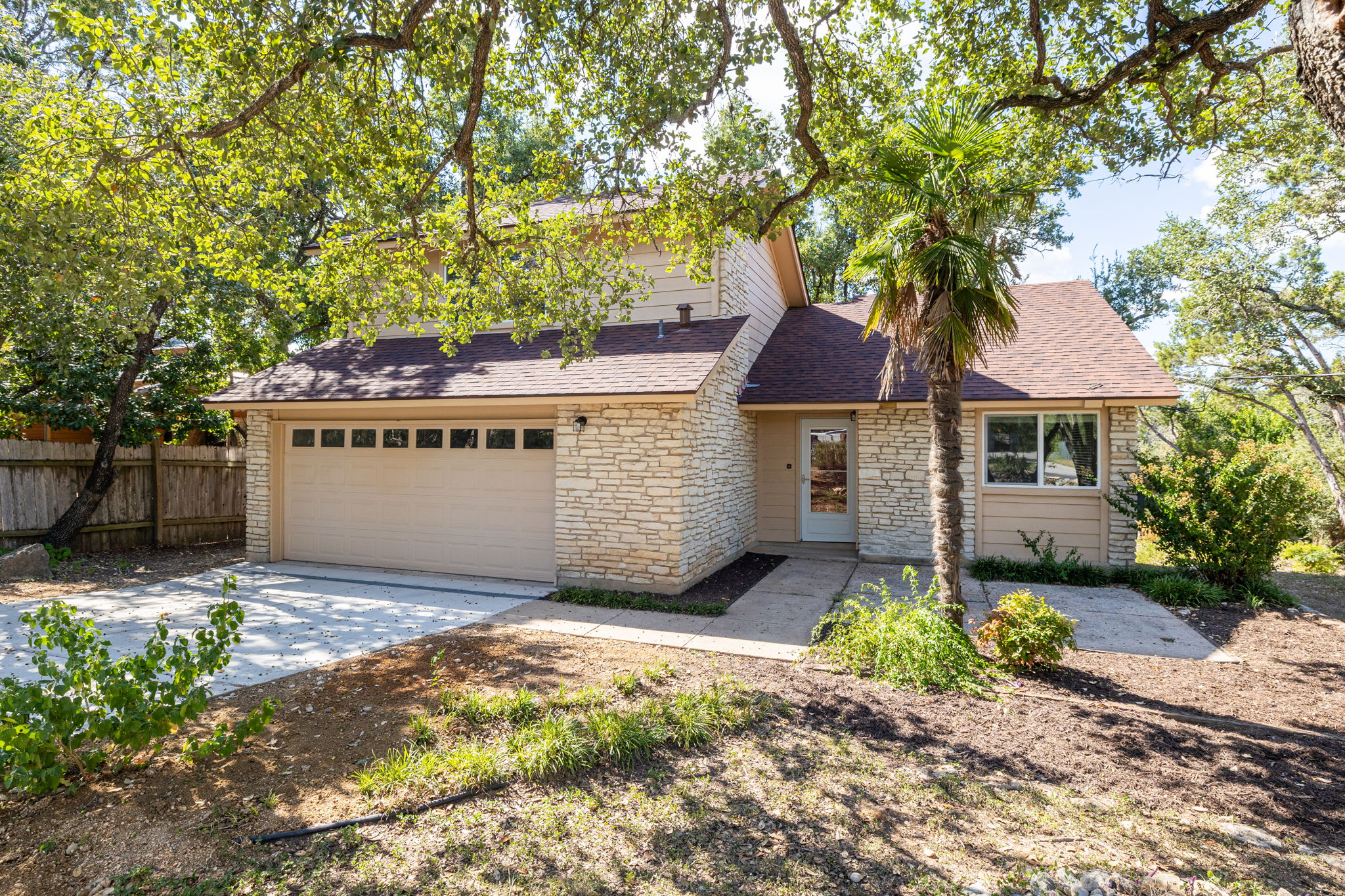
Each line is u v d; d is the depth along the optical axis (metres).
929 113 5.89
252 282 7.26
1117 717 4.97
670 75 5.57
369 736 4.55
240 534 14.77
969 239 5.70
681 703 4.96
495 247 7.19
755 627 7.37
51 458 11.22
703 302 10.78
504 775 3.98
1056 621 5.73
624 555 9.01
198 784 3.90
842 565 11.00
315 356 12.17
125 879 3.06
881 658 5.84
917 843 3.43
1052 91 6.68
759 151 6.35
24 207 5.45
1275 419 19.53
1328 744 4.57
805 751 4.45
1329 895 3.02
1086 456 10.41
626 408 8.99
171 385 12.80
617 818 3.65
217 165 6.05
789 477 13.00
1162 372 10.27
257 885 3.04
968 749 4.48
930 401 6.23
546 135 6.42
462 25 5.48
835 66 6.04
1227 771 4.20
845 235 23.06
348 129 5.90
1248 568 8.70
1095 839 3.45
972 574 10.17
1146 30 5.58
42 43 13.20
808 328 14.33
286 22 4.54
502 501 9.96
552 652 6.41
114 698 3.68
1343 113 2.34
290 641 6.80
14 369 10.52
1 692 3.86
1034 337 12.09
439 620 7.66
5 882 3.02
